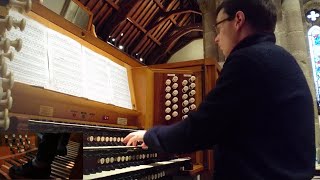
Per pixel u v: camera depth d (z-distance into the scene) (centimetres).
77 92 185
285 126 112
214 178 126
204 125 113
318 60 867
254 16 135
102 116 203
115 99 231
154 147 126
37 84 154
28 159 84
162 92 286
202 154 279
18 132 93
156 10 1302
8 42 85
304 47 466
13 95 129
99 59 231
